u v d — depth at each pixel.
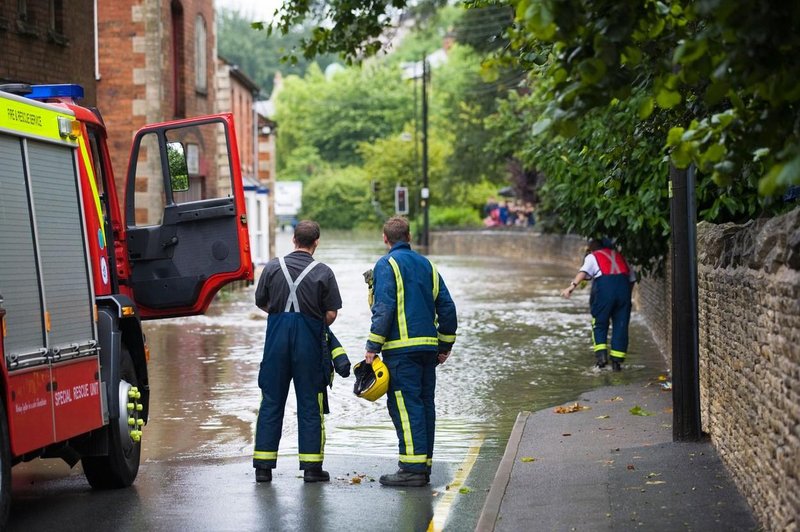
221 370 20.30
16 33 22.78
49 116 10.41
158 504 10.47
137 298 12.81
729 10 5.87
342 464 12.29
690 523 8.52
